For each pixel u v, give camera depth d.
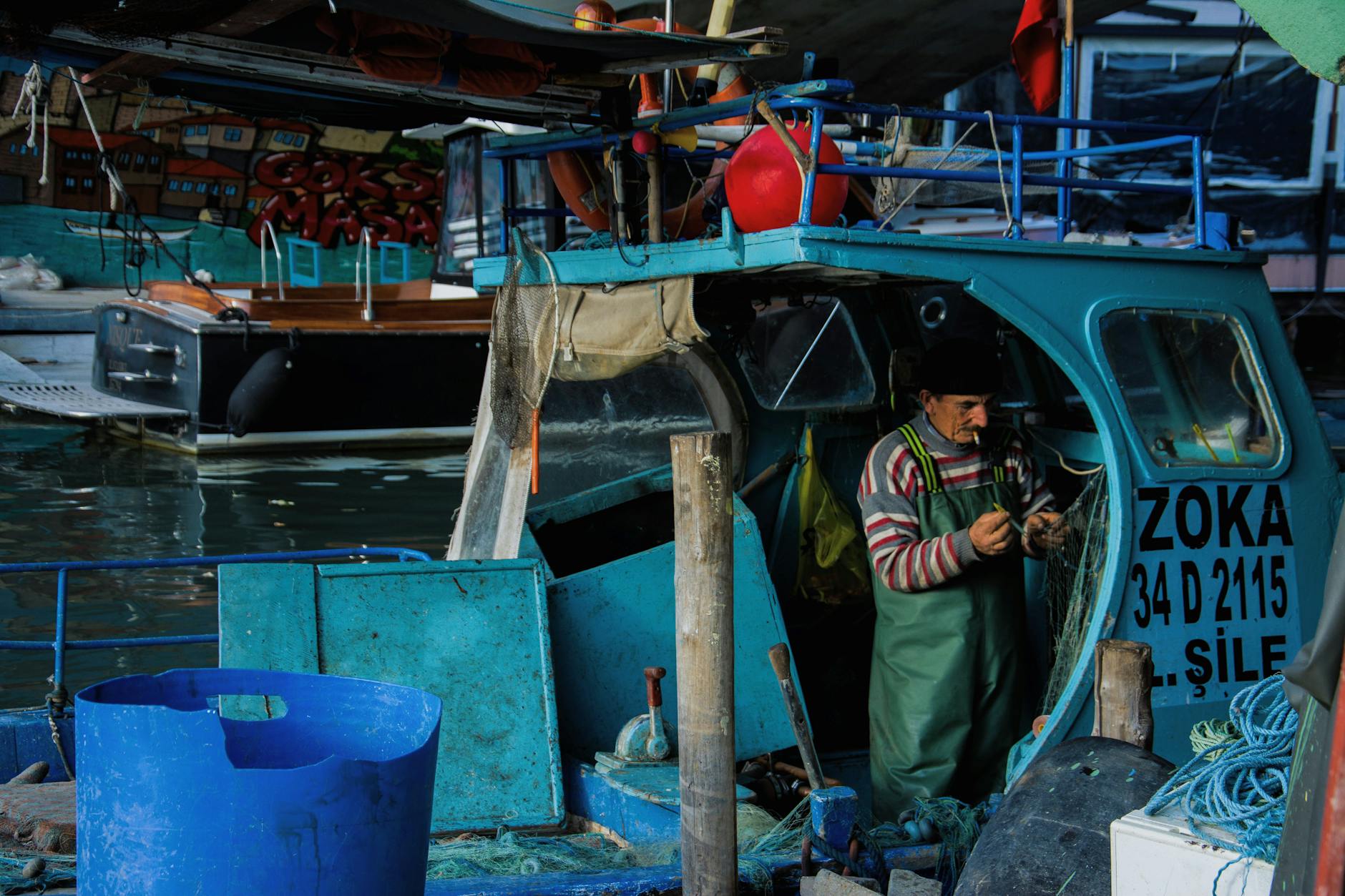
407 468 13.73
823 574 5.11
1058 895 2.57
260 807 2.26
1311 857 1.82
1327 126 18.31
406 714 2.60
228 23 3.75
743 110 3.89
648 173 4.23
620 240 4.17
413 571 4.14
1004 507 4.17
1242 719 2.45
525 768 4.03
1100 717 3.01
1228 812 2.26
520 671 4.13
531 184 15.60
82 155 21.67
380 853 2.36
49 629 7.33
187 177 22.67
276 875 2.28
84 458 13.72
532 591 4.25
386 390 15.05
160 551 9.25
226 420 14.30
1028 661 4.63
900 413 5.42
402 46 4.04
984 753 4.14
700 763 2.84
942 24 8.45
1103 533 3.95
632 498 5.09
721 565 2.79
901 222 10.20
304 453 14.66
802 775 4.44
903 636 4.13
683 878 2.91
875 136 6.24
